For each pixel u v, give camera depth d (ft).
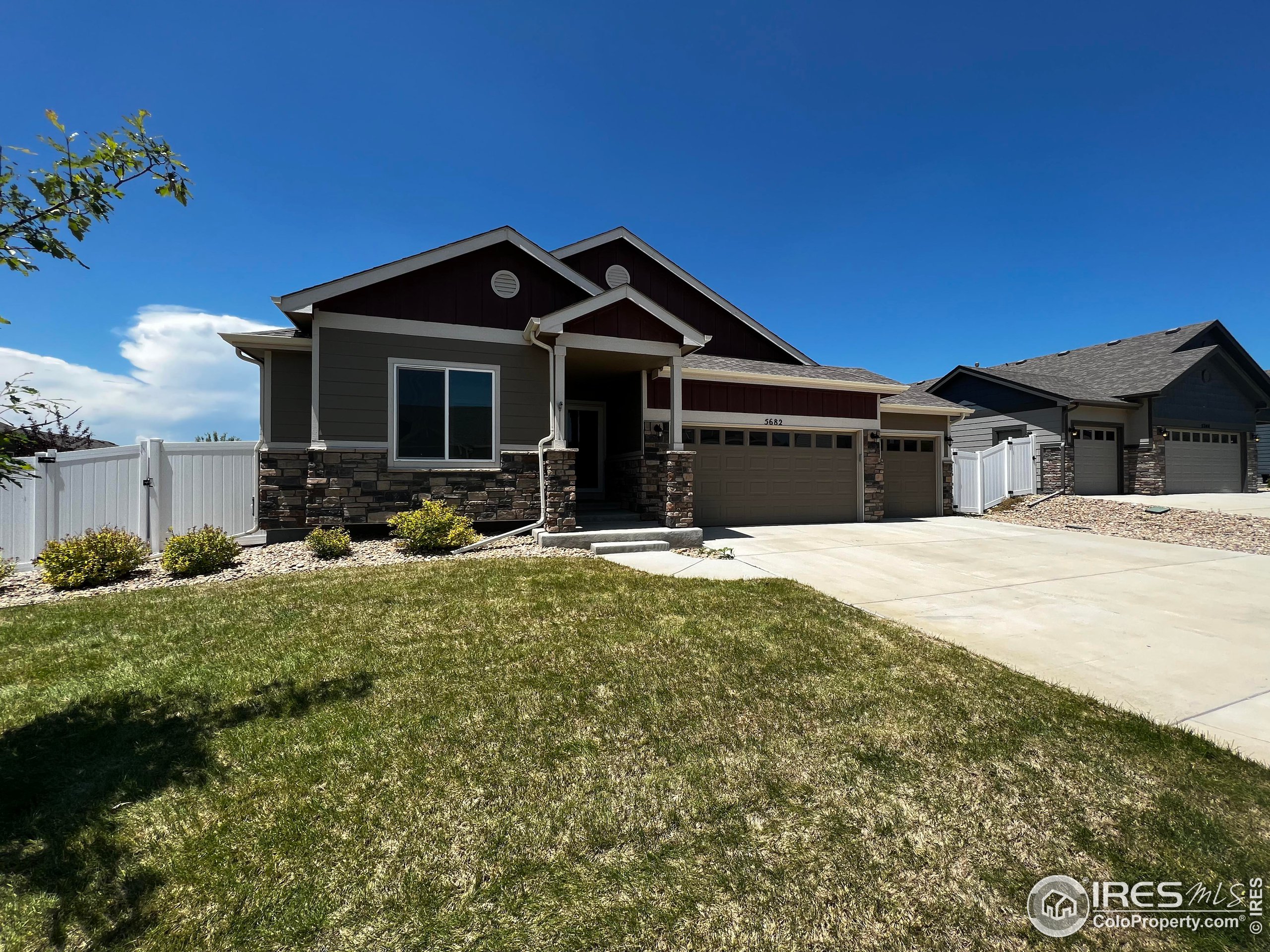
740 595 18.04
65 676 11.52
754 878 6.24
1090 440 57.06
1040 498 49.88
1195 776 8.41
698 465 38.29
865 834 7.00
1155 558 26.96
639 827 7.02
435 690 10.87
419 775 8.04
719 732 9.45
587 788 7.80
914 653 13.35
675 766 8.44
